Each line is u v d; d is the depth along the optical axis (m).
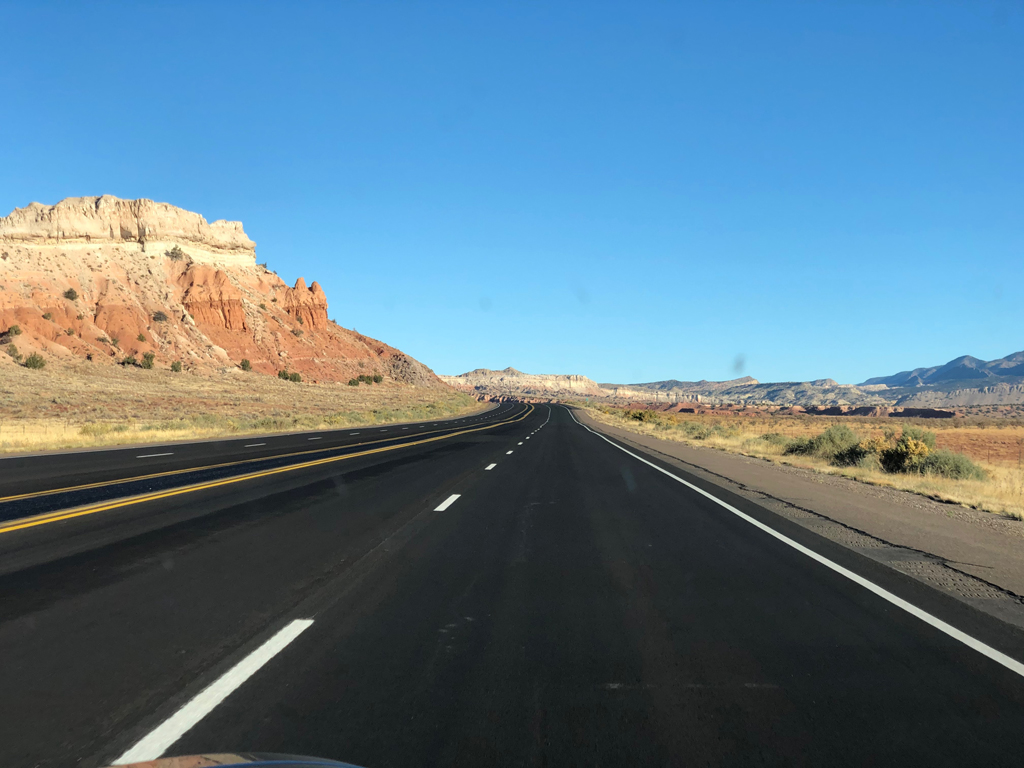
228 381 100.62
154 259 140.25
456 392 196.50
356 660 4.76
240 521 10.33
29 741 3.54
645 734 3.70
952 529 10.70
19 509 11.23
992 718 3.98
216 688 4.24
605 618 5.84
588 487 15.34
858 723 3.88
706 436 41.56
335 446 27.50
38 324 93.94
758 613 6.04
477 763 3.35
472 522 10.52
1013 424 100.06
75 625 5.46
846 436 28.27
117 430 34.47
